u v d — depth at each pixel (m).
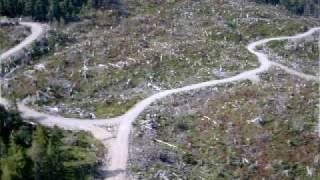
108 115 93.44
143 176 69.75
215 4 181.00
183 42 140.12
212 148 80.38
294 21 173.62
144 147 79.25
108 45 135.12
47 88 106.88
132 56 127.12
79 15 157.75
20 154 63.44
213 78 116.62
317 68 133.75
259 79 116.50
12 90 106.75
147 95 105.12
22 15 154.25
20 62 124.88
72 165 69.94
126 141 80.88
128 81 113.19
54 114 94.19
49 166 63.66
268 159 75.81
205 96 105.12
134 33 147.25
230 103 97.00
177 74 118.69
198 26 159.88
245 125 86.00
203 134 85.75
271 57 136.88
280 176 71.81
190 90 108.44
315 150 76.44
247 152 78.31
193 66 123.38
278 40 152.88
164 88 110.06
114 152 76.62
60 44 137.38
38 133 70.12
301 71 127.06
